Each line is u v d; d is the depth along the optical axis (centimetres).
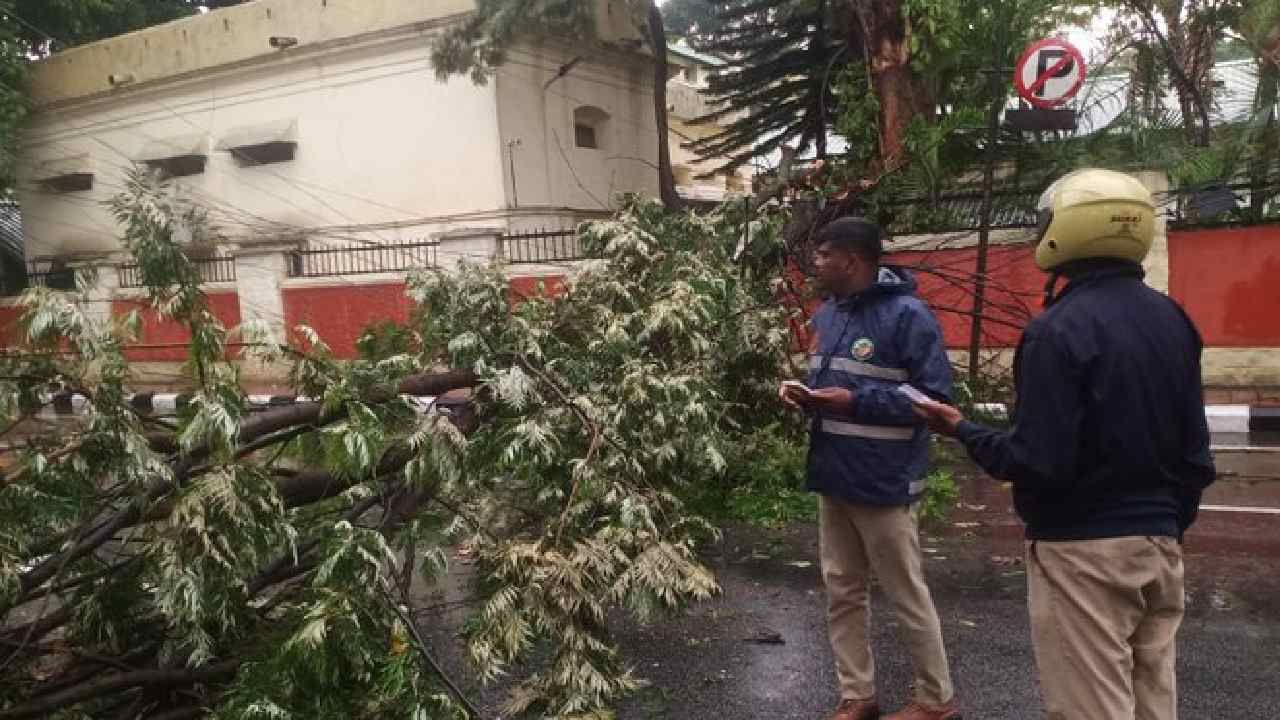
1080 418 206
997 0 838
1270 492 617
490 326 397
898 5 906
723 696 349
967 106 902
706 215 677
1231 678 350
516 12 1320
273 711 230
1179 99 1108
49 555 264
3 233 2017
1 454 268
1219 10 1102
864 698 315
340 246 1580
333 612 245
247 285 1318
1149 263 928
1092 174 219
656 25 1529
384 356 423
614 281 499
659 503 353
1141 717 218
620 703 345
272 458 304
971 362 792
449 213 1490
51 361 268
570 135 1599
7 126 1720
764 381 589
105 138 1788
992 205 906
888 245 917
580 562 301
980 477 665
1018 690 346
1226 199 938
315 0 1541
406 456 319
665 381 412
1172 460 212
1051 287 233
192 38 1664
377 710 246
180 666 272
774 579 476
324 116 1576
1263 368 905
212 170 1689
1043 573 219
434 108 1479
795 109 1625
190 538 249
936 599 443
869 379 293
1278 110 925
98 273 302
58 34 1939
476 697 349
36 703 247
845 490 294
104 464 263
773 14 1603
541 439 333
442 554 318
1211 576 463
